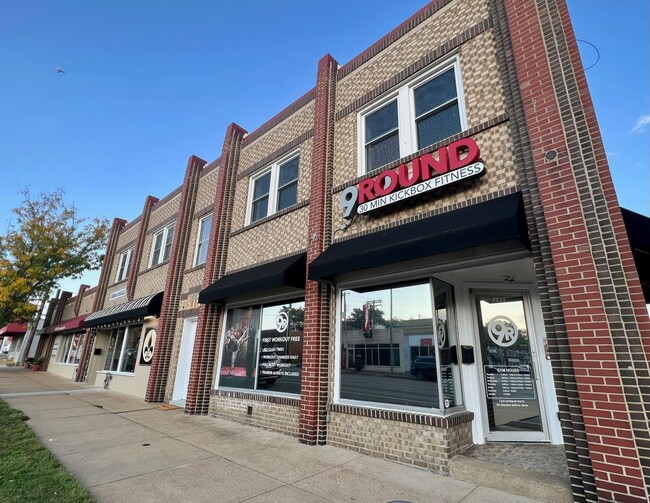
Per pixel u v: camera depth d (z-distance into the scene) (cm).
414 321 600
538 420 606
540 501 411
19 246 2248
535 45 514
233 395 888
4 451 573
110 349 1664
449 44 669
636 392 357
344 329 699
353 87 855
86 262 2433
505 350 646
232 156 1177
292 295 827
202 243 1271
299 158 938
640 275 534
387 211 664
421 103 711
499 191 530
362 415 618
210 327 1012
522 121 514
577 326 401
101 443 645
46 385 1558
